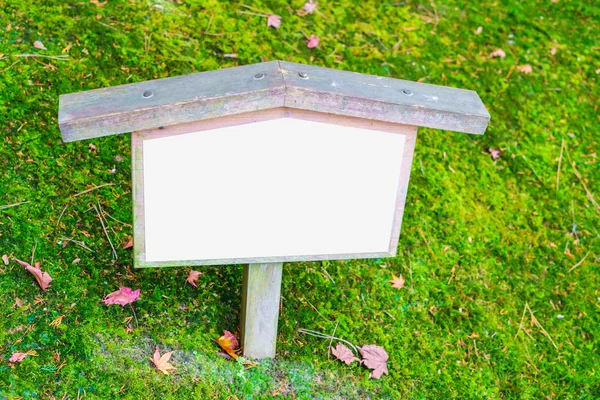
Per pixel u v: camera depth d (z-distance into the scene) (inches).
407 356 69.8
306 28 84.1
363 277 72.5
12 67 74.1
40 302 65.6
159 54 78.5
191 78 57.4
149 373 64.7
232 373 66.1
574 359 72.6
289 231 60.8
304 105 56.7
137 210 58.4
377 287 72.2
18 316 64.7
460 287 73.8
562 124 84.5
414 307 72.1
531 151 82.2
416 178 77.9
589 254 77.8
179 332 66.8
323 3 86.4
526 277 75.6
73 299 66.2
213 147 57.5
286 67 57.7
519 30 90.0
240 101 56.0
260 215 60.0
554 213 79.1
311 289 71.0
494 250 76.2
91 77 75.7
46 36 76.7
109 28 78.5
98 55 76.9
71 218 69.2
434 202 77.1
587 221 79.4
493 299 73.9
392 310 71.6
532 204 79.2
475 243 76.2
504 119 83.4
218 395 65.1
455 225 76.5
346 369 68.1
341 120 58.0
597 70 88.9
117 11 79.9
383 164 59.7
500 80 85.7
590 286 76.1
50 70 74.9
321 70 58.4
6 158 70.1
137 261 59.9
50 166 70.7
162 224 59.1
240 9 83.7
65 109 55.4
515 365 71.3
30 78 74.0
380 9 87.7
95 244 68.7
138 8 80.7
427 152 79.6
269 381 66.5
